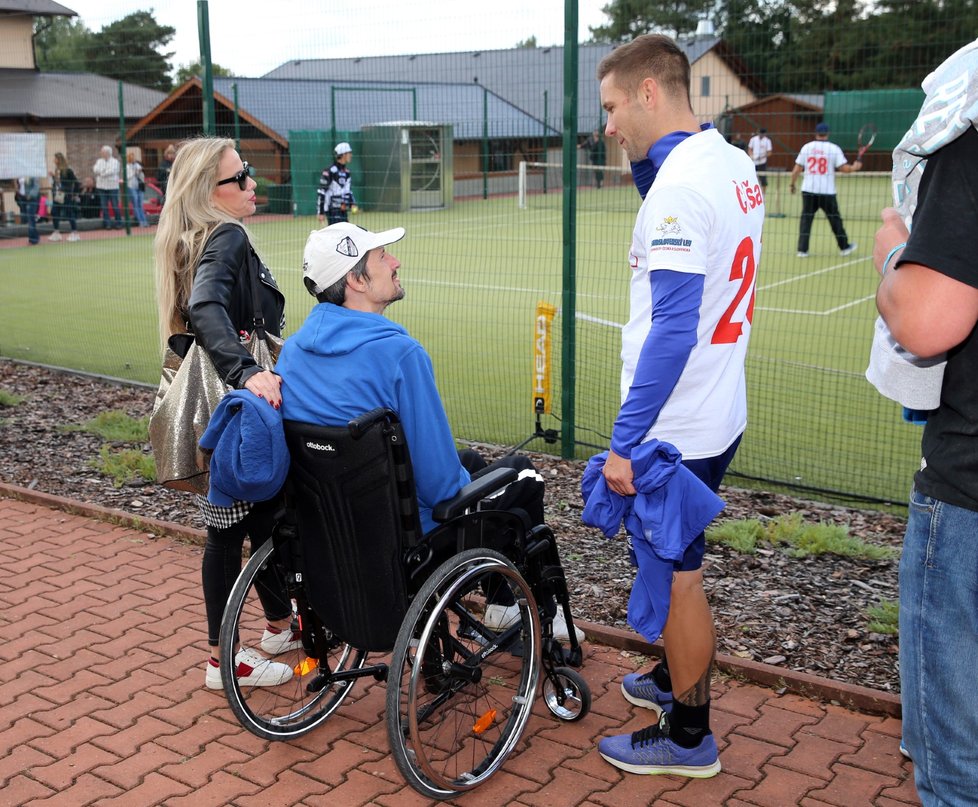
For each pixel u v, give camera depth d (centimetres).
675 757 309
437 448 288
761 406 750
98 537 522
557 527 520
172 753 329
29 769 320
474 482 302
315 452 282
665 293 266
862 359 916
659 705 345
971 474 195
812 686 355
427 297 1352
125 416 742
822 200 1382
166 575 471
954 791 210
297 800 304
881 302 191
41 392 848
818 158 890
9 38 1712
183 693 366
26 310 1259
